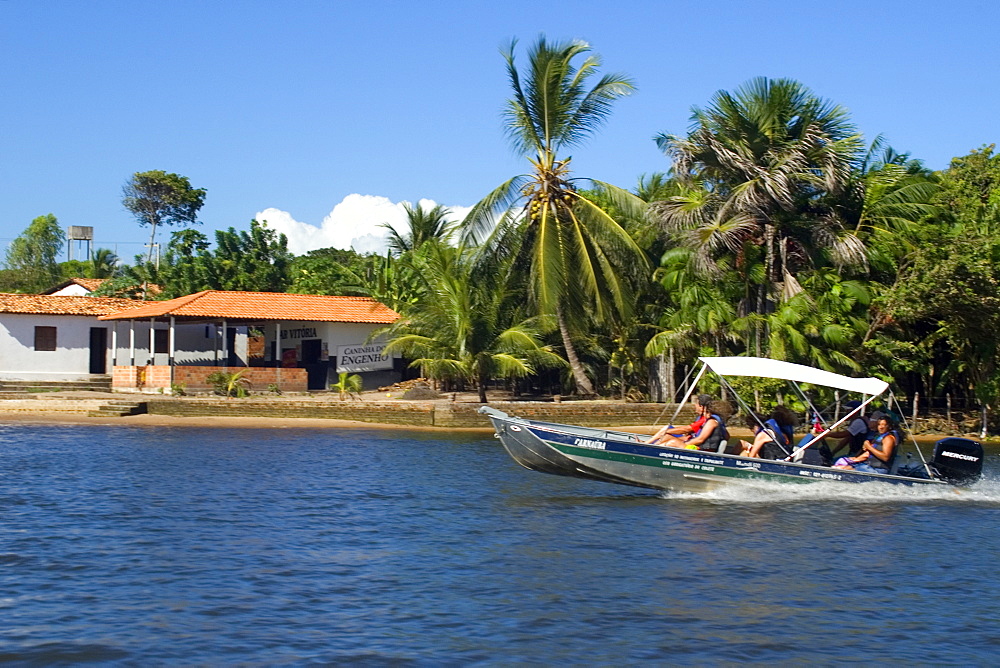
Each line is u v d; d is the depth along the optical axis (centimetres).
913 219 3014
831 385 1655
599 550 1240
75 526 1345
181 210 7425
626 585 1070
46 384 3459
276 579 1078
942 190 3145
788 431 1708
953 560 1211
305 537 1298
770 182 2800
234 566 1132
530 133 3412
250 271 4950
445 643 874
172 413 3059
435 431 2861
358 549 1232
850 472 1623
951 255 2681
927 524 1438
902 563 1194
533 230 3419
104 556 1171
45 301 3716
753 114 2917
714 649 870
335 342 3600
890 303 2778
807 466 1616
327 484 1764
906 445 2653
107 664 813
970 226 2878
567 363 3438
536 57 3350
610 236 3347
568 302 3403
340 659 831
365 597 1012
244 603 986
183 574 1093
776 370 1675
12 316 3584
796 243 2984
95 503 1524
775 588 1069
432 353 3191
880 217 3005
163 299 4616
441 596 1020
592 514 1491
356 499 1606
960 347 2894
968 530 1397
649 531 1364
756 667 828
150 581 1062
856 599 1031
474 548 1245
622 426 3012
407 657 838
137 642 866
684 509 1538
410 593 1030
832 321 2773
